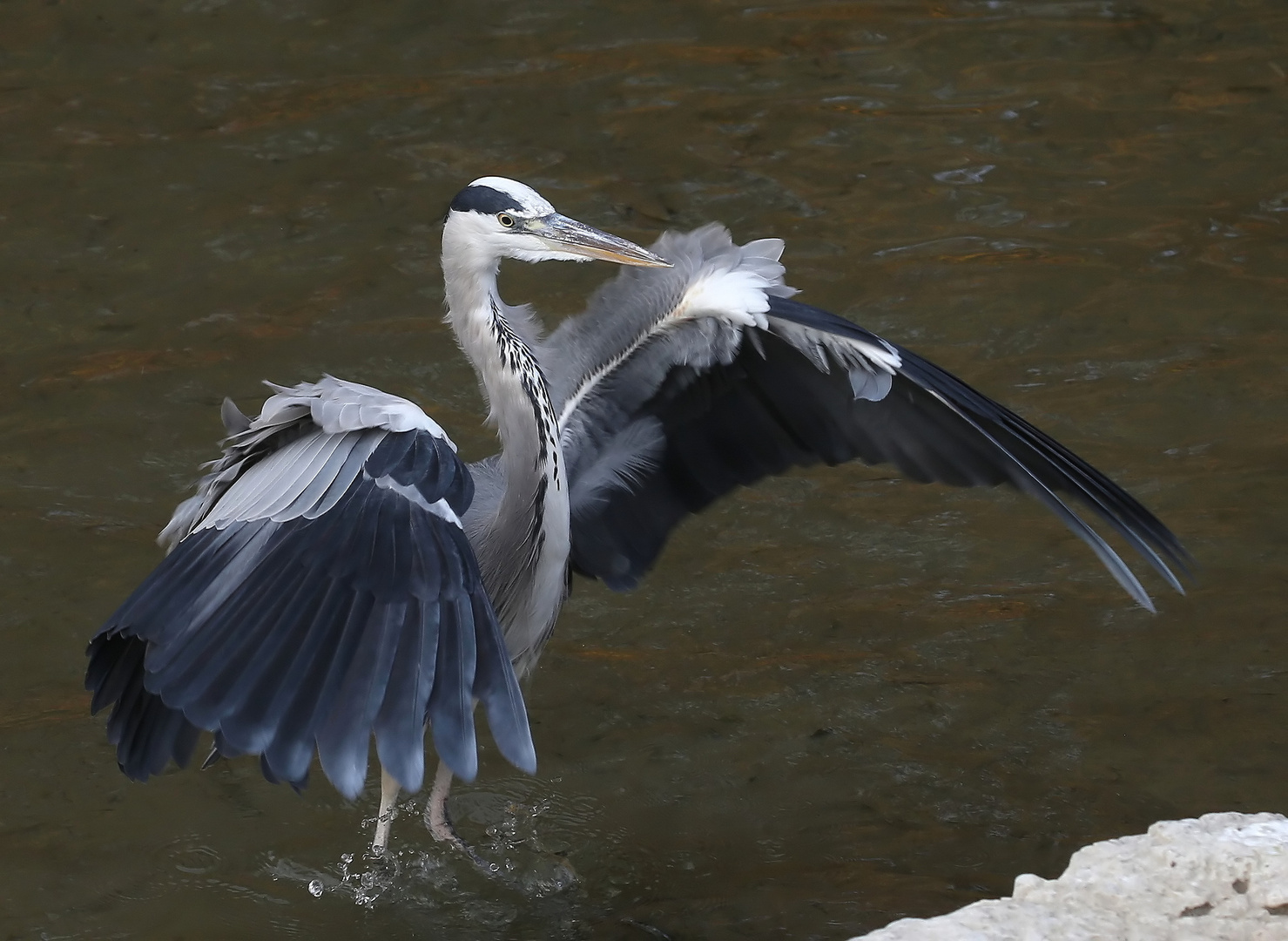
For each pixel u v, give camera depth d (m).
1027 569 11.45
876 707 10.20
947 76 17.70
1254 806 9.20
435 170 15.95
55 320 13.80
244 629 6.78
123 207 15.35
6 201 15.35
